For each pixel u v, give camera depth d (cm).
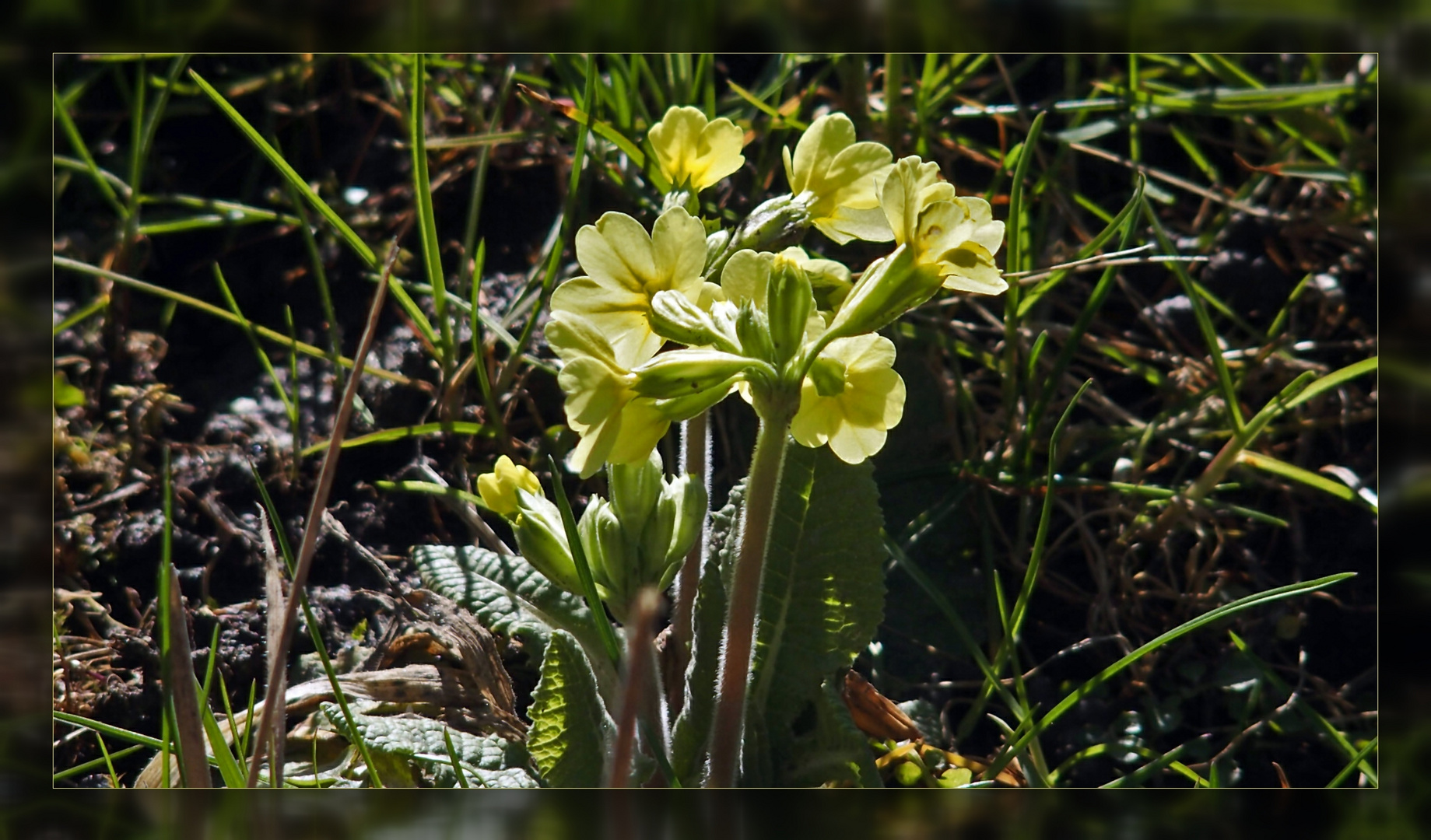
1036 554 89
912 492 95
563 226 94
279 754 83
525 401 96
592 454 82
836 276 86
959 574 94
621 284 83
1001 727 91
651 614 78
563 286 83
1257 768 90
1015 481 95
